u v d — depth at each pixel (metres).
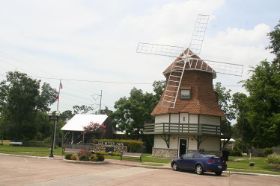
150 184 20.86
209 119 53.69
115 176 24.19
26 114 83.56
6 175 21.39
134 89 79.62
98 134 76.44
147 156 54.16
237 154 80.81
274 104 46.03
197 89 54.28
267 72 47.03
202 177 28.52
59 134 85.56
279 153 53.78
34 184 17.88
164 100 55.62
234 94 66.00
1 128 83.12
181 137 53.47
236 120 64.75
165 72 57.81
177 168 33.47
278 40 51.03
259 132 46.25
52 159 37.72
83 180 20.69
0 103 82.25
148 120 77.62
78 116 80.06
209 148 53.12
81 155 35.34
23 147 66.31
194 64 54.97
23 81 83.12
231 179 28.38
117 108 79.88
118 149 50.06
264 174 35.59
